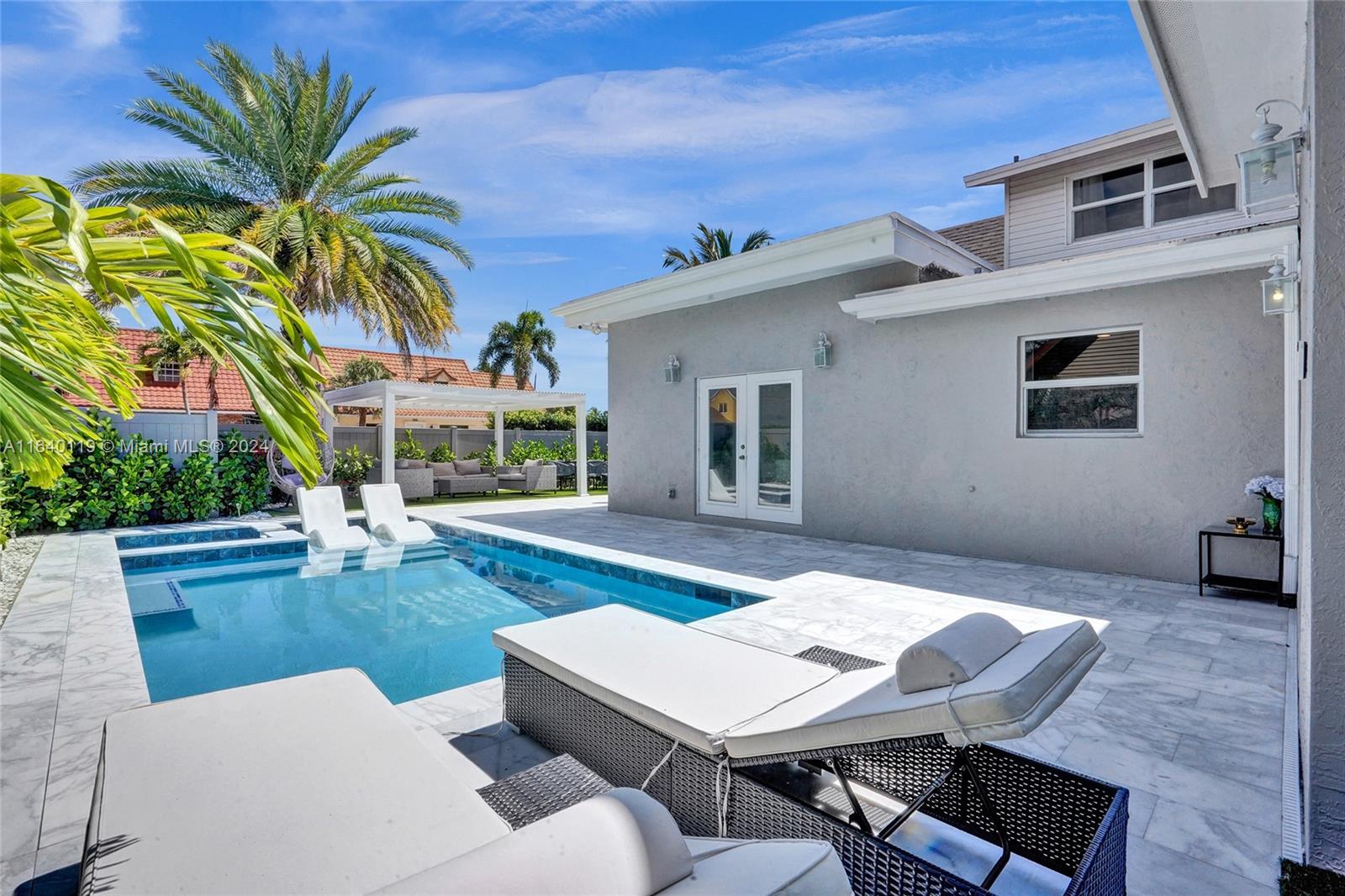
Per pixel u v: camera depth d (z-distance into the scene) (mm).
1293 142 3678
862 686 2146
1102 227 10367
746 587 6031
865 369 8469
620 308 10875
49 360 1413
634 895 914
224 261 1177
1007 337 7309
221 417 21734
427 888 887
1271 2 3279
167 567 8000
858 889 1658
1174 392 6312
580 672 2592
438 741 2924
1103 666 3984
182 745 1972
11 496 8547
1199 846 2227
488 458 19188
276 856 1488
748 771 2326
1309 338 1966
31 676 3674
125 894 1349
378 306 12695
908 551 7930
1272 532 5547
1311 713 2000
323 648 5199
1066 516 6934
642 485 11461
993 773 2080
